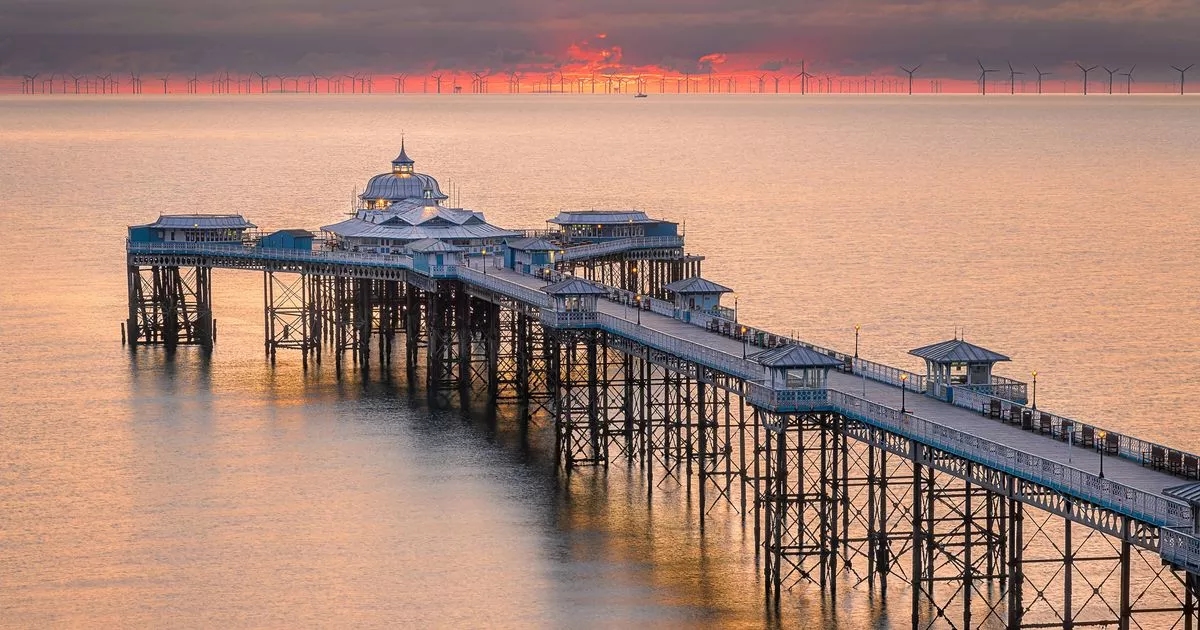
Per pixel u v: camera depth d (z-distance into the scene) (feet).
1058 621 382.83
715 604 406.21
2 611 403.95
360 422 593.42
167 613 403.34
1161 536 300.81
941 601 400.67
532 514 479.82
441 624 396.78
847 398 398.42
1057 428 383.45
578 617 400.06
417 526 470.39
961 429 385.91
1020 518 360.89
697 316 546.26
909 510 434.30
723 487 498.69
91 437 571.28
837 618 394.11
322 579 426.92
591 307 532.32
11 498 497.05
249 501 494.59
